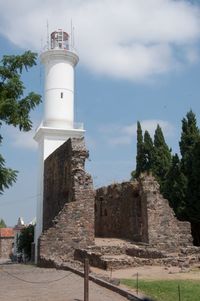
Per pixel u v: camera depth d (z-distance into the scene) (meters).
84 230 31.08
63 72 46.69
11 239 81.44
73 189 31.61
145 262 24.16
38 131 45.06
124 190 38.16
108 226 41.12
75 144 32.31
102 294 15.12
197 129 44.34
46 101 46.47
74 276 19.91
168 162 49.75
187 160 40.47
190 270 22.06
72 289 16.30
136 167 51.28
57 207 36.28
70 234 30.80
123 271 22.39
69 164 32.75
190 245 33.38
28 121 13.99
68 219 30.95
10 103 13.49
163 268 23.12
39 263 30.03
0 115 13.50
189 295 14.70
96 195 43.72
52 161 39.06
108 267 23.33
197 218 38.03
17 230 69.94
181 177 40.59
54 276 20.53
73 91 47.34
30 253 49.19
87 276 13.35
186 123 44.56
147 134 50.91
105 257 24.64
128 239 36.44
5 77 14.23
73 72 47.75
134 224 36.06
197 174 38.00
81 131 45.06
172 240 33.25
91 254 26.02
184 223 33.91
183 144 43.97
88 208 31.47
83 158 32.19
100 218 42.97
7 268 27.58
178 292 15.00
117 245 31.14
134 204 36.34
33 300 14.27
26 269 25.97
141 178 34.94
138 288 16.05
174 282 17.70
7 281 19.45
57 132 44.50
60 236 30.62
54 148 44.19
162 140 50.66
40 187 43.75
